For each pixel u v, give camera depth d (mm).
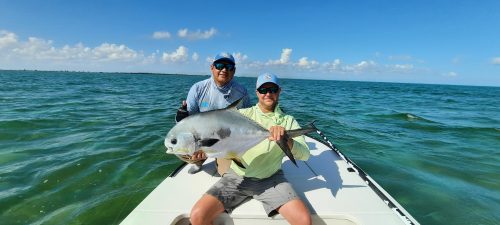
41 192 4801
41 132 8570
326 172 4137
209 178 3922
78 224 3965
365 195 3465
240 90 4762
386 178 5910
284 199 2984
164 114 12664
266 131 3041
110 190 4934
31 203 4449
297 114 13867
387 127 11305
